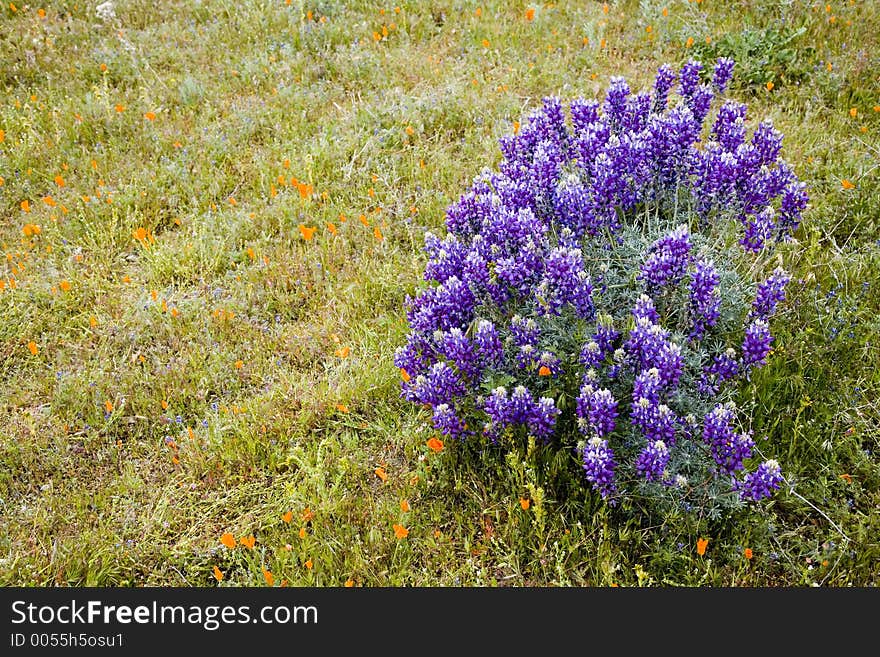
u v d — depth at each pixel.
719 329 4.46
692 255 4.53
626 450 4.09
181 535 4.19
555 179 4.92
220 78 8.17
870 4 7.98
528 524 4.00
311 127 7.27
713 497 3.80
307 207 6.28
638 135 4.96
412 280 5.59
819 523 3.96
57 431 4.73
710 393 4.10
